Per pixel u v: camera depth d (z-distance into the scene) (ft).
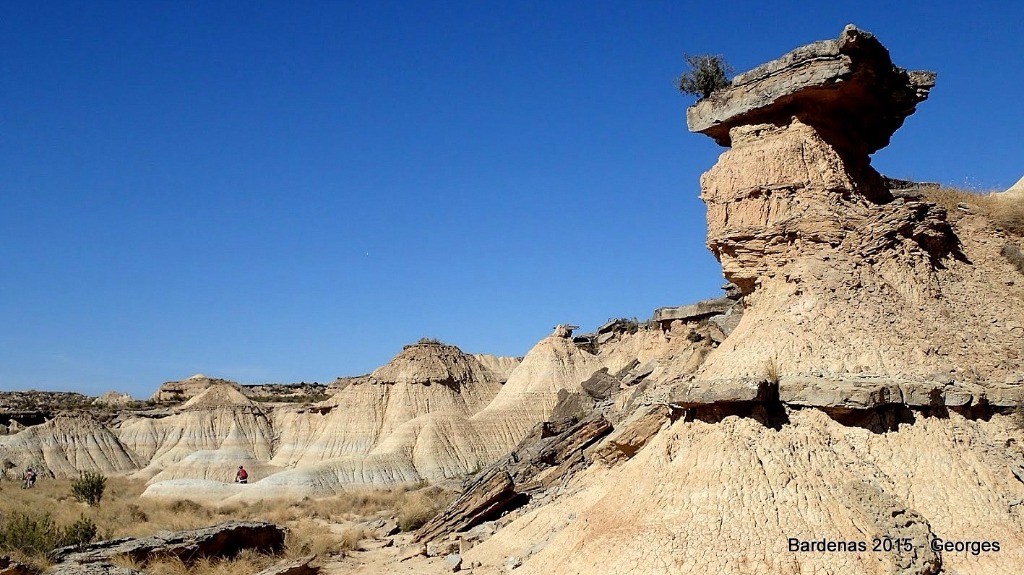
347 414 274.36
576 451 115.44
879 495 57.57
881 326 69.92
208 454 245.24
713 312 135.95
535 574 66.44
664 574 56.44
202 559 95.09
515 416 229.25
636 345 179.93
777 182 80.07
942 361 68.59
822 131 82.99
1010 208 86.07
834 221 76.38
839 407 63.16
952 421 64.03
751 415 64.23
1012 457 62.95
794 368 67.62
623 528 62.75
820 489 58.95
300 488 193.98
